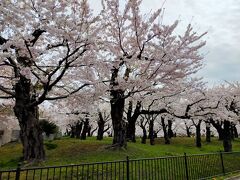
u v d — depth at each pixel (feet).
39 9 35.63
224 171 44.21
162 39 44.83
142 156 50.29
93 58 40.24
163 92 54.90
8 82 56.59
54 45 39.40
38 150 40.60
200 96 69.92
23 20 34.09
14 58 35.45
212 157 45.11
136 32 46.70
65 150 58.08
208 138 128.16
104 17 49.67
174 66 44.45
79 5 39.29
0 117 68.18
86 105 51.19
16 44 33.55
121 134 53.42
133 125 60.13
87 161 42.73
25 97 41.65
